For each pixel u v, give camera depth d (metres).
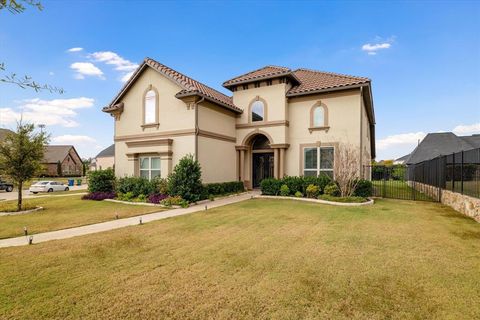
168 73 16.05
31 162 12.31
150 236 7.54
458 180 11.48
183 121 15.62
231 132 18.67
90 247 6.55
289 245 6.55
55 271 5.04
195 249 6.31
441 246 6.40
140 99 17.53
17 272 4.99
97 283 4.52
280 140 17.59
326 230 8.01
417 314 3.56
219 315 3.55
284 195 15.92
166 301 3.92
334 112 16.59
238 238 7.23
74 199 16.81
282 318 3.47
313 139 17.16
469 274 4.80
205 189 15.02
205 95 15.24
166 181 14.98
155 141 16.08
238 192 18.02
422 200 14.66
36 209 12.46
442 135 31.81
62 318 3.51
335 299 3.94
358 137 15.86
